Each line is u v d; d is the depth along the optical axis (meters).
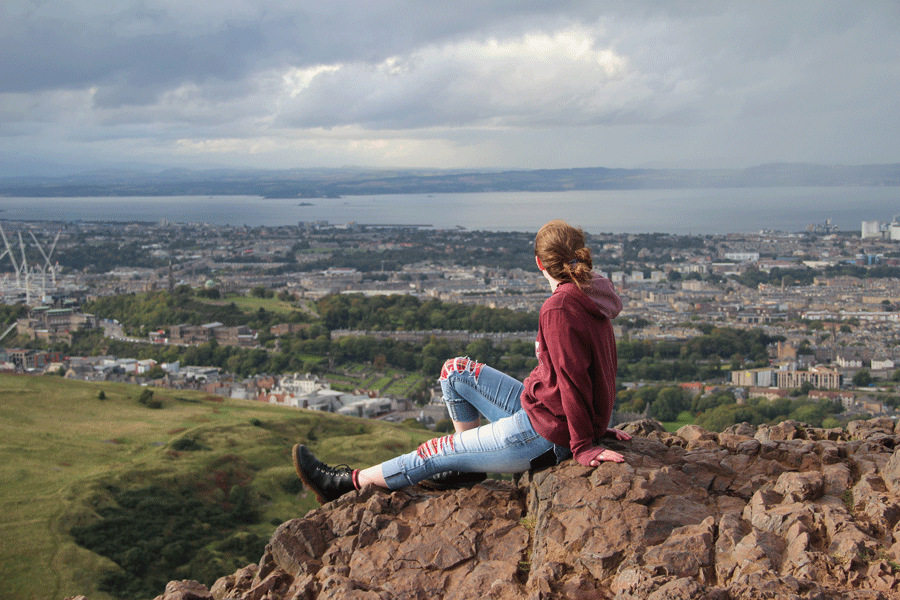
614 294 6.57
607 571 5.48
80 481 62.12
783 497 6.16
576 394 6.36
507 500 7.00
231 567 54.62
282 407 106.62
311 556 6.50
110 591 48.16
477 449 6.87
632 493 6.09
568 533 5.90
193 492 66.62
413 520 6.79
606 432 7.41
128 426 85.69
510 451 6.77
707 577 5.17
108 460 71.62
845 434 7.98
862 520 5.63
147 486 64.81
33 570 48.34
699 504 6.12
